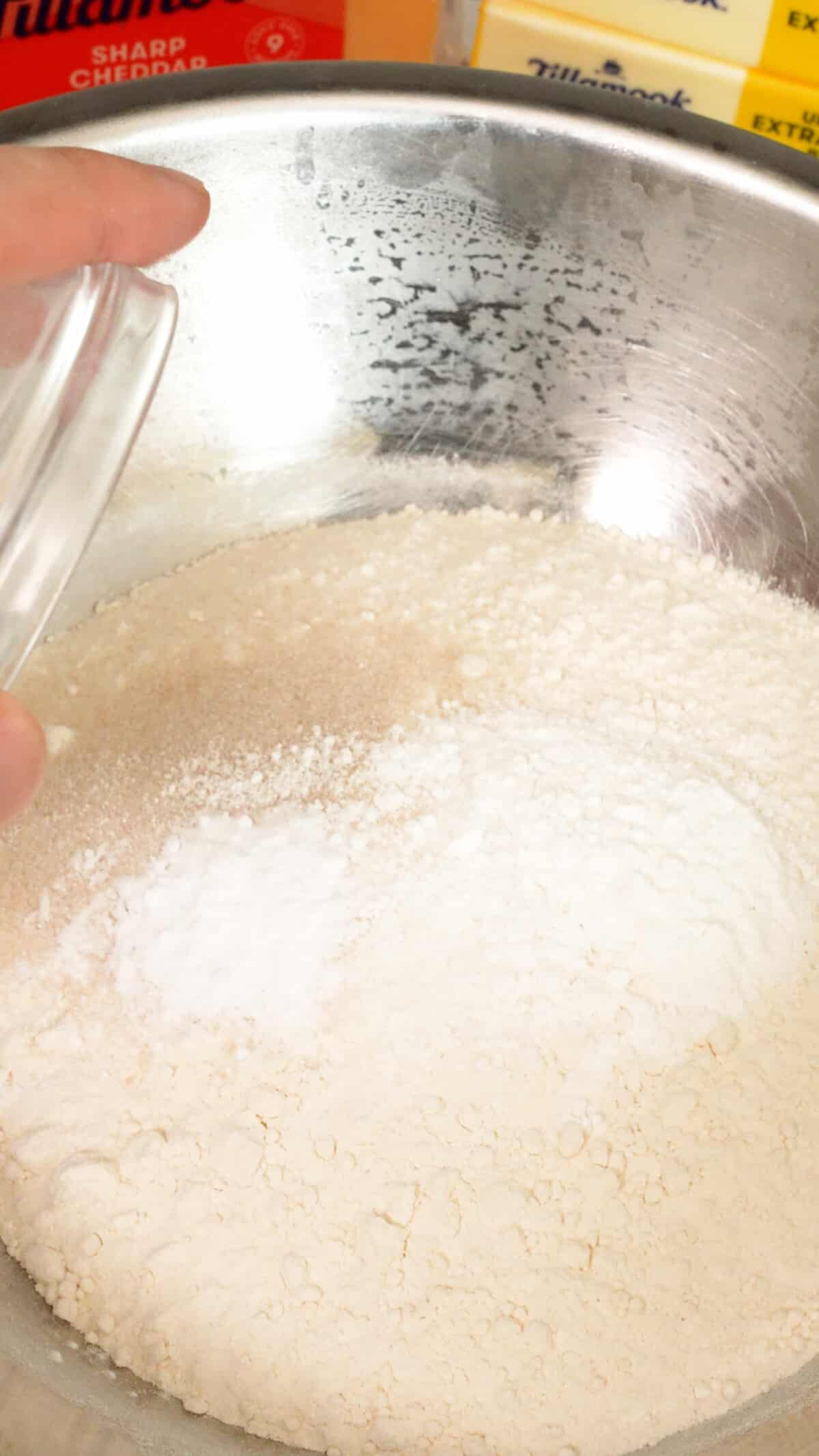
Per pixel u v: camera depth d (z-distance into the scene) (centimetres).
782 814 30
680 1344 24
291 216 32
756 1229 25
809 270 30
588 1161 25
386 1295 24
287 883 28
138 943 27
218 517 36
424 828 29
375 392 36
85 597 34
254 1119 26
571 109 29
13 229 22
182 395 34
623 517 36
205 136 30
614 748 30
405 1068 26
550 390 35
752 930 28
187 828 29
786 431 33
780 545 34
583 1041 26
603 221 31
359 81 30
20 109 29
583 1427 23
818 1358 24
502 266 33
